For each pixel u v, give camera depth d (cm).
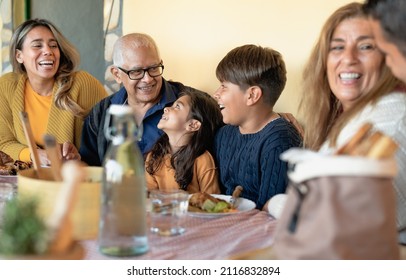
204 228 122
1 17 336
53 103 238
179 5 248
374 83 130
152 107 208
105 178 98
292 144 165
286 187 163
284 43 215
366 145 82
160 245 109
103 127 215
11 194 141
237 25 229
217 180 185
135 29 268
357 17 130
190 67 247
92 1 315
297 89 212
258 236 117
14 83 247
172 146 185
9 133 244
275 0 216
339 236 75
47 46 237
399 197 116
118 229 98
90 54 319
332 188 76
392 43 92
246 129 178
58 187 97
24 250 74
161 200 118
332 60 134
